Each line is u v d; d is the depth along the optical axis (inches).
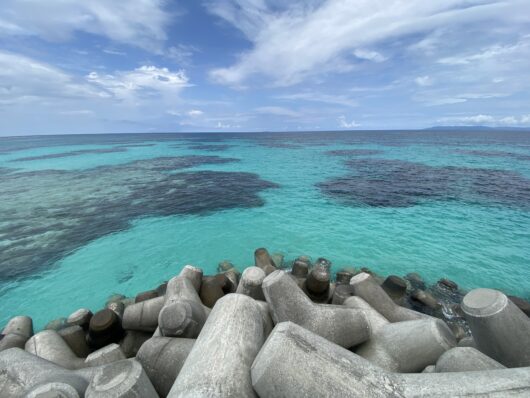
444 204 675.4
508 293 347.6
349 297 238.8
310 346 111.2
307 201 729.0
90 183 965.2
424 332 162.2
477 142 2783.0
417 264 412.8
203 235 532.7
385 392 99.0
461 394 99.6
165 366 155.6
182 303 197.3
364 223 569.0
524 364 139.2
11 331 245.1
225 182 976.3
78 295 367.9
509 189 802.2
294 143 2866.6
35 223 591.2
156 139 4158.5
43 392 111.0
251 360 124.0
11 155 1956.2
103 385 111.0
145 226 577.3
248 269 259.9
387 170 1152.8
